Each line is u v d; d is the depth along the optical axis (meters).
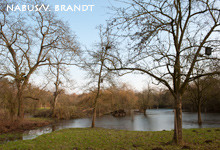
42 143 10.00
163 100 73.25
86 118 34.72
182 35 8.98
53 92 35.53
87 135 12.26
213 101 43.22
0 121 18.89
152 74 8.93
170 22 8.68
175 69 8.88
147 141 9.94
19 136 15.38
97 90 20.02
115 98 29.36
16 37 20.95
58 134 12.81
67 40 22.83
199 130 13.55
